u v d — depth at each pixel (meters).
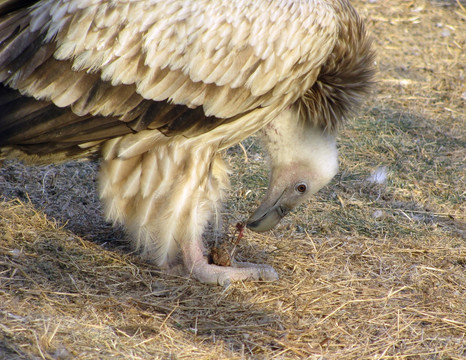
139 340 5.73
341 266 7.47
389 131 11.17
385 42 14.97
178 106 6.41
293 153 7.30
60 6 6.18
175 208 6.75
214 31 6.26
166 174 6.67
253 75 6.44
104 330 5.75
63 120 6.25
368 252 7.80
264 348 5.93
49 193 8.27
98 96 6.23
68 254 6.99
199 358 5.61
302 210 8.66
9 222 7.32
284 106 6.88
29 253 6.84
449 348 6.19
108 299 6.32
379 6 16.89
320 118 7.20
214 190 7.11
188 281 6.91
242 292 6.83
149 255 7.11
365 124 11.34
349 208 8.86
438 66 14.00
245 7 6.31
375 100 12.30
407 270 7.48
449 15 16.61
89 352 5.36
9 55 6.21
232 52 6.32
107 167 6.70
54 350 5.27
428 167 10.17
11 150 6.57
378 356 5.98
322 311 6.61
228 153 9.99
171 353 5.62
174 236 6.83
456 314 6.73
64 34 6.12
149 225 6.80
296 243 7.89
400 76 13.45
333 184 9.45
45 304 5.98
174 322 6.20
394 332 6.37
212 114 6.51
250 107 6.61
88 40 6.13
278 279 7.11
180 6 6.22
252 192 8.99
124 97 6.27
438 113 12.07
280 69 6.48
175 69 6.28
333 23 6.67
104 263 6.98
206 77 6.35
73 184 8.55
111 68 6.17
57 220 7.71
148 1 6.19
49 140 6.35
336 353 5.97
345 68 7.11
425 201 9.23
